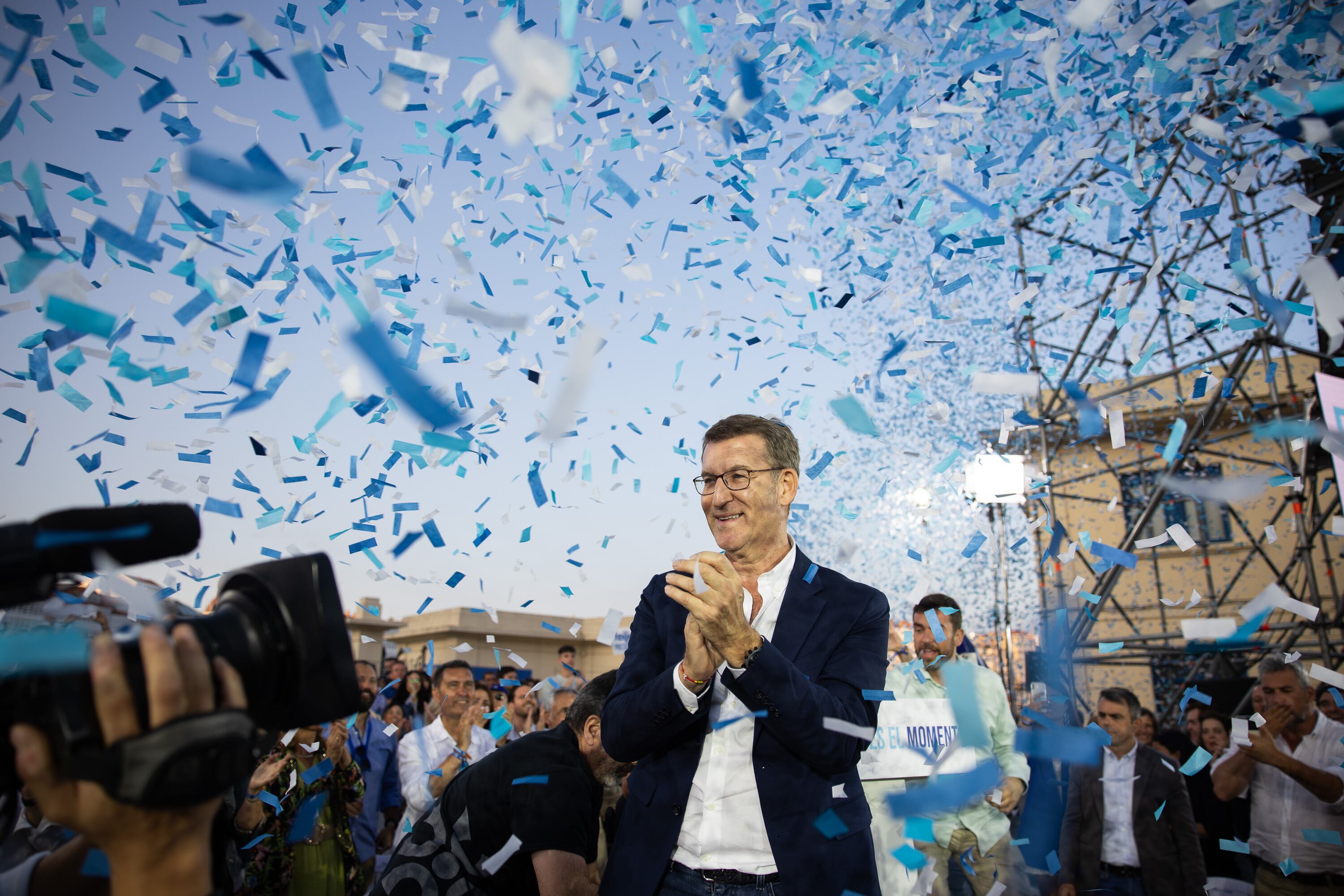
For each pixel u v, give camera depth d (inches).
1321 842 134.3
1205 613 325.4
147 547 30.6
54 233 66.8
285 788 131.6
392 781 194.5
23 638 26.0
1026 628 222.8
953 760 114.0
